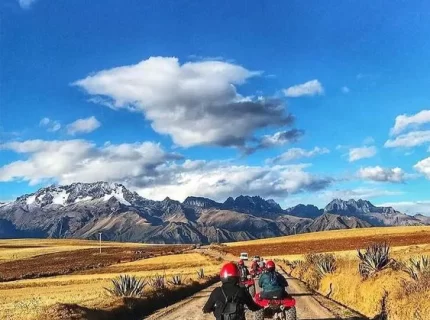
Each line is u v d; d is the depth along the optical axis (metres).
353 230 178.62
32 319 16.20
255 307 8.31
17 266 123.81
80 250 175.38
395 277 17.56
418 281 14.98
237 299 8.12
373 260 20.11
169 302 24.83
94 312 17.59
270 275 13.62
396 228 167.12
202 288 33.88
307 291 25.42
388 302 15.52
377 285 17.77
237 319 8.06
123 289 23.67
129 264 104.44
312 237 165.88
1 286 63.78
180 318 17.34
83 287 49.97
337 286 22.80
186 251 156.62
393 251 59.72
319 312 17.00
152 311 20.86
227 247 161.50
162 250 182.38
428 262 17.72
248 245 158.62
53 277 82.94
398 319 14.30
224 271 8.26
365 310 17.55
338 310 17.53
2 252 167.62
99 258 139.12
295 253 103.06
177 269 77.81
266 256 100.81
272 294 13.30
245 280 22.81
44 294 41.84
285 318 13.21
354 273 21.81
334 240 132.62
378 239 116.94
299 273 38.41
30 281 72.69
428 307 12.97
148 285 33.16
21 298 39.62
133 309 20.12
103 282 58.09
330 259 30.67
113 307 19.08
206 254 127.31
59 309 16.98
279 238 192.25
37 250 176.25
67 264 122.75
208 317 17.34
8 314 21.55
